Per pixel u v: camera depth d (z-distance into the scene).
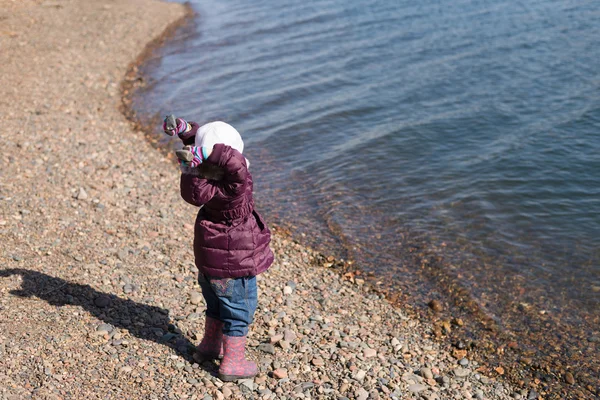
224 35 18.14
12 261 6.02
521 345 6.11
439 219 8.42
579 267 7.35
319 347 5.45
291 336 5.48
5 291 5.43
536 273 7.26
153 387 4.51
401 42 16.42
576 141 10.50
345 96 12.91
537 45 15.57
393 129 11.24
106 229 7.23
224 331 4.60
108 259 6.45
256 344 5.35
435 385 5.30
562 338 6.21
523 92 12.73
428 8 19.67
